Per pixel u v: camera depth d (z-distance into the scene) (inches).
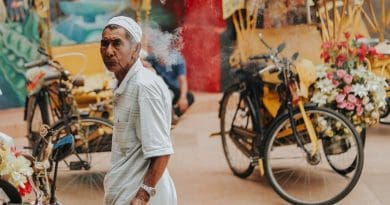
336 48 235.6
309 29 321.1
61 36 299.4
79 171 240.8
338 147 230.2
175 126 310.7
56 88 246.8
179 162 269.3
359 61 231.6
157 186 147.4
